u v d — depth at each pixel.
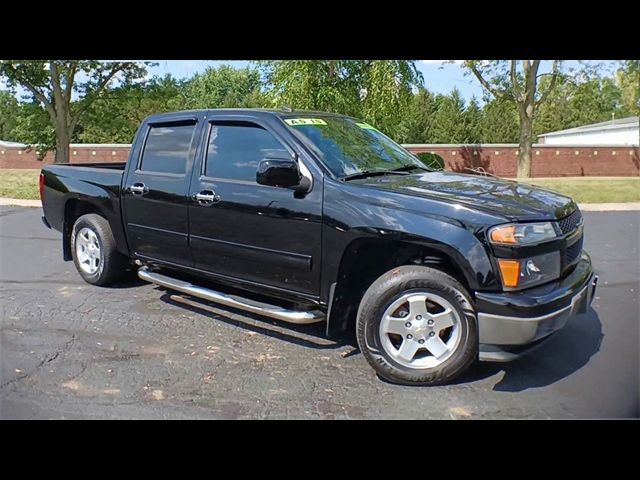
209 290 4.48
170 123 4.77
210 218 4.30
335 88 16.80
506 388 3.45
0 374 3.64
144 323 4.65
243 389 3.45
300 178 3.80
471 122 49.03
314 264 3.76
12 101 20.83
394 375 3.49
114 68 19.75
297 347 4.14
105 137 33.88
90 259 5.73
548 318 3.19
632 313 4.86
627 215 11.61
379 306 3.48
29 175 21.06
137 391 3.41
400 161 4.46
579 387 3.46
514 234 3.17
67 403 3.25
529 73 24.98
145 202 4.84
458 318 3.35
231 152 4.28
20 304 5.15
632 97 25.84
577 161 29.48
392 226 3.39
